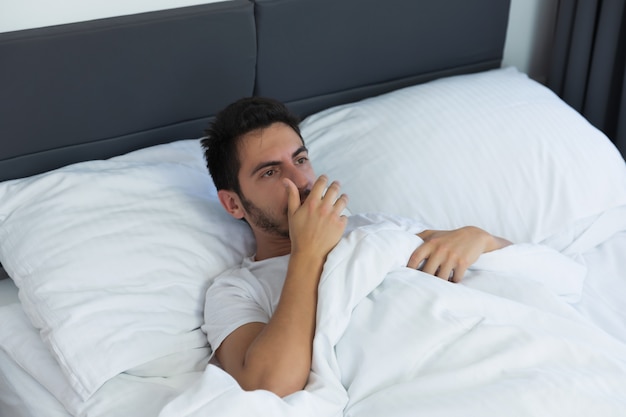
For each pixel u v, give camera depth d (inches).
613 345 54.0
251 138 60.2
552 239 72.4
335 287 53.3
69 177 64.1
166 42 72.1
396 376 51.4
